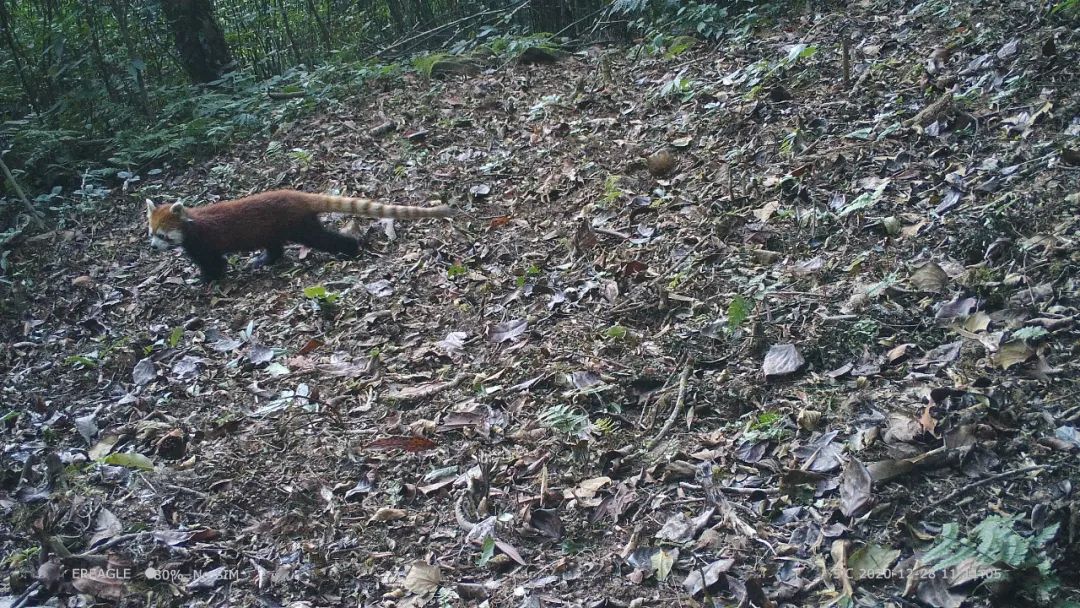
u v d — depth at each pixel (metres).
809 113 4.89
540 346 4.02
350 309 4.48
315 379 4.13
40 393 4.36
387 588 3.38
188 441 3.92
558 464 3.59
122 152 6.17
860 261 3.98
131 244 5.41
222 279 4.90
